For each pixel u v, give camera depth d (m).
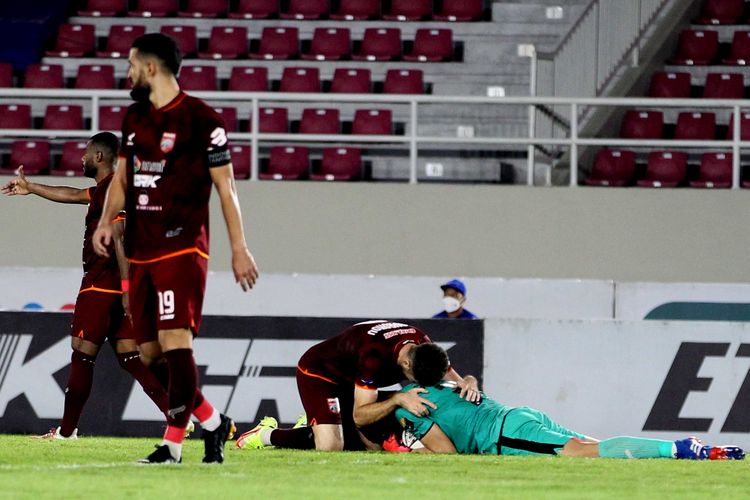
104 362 31.53
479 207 50.94
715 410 31.36
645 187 51.38
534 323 31.83
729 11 61.56
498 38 64.19
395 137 50.91
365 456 22.95
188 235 17.88
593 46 56.12
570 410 31.61
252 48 64.88
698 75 59.84
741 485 18.17
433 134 60.34
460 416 24.55
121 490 14.85
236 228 17.92
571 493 16.33
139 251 17.94
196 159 17.83
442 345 31.83
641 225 50.72
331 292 46.94
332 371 25.19
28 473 16.98
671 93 57.59
